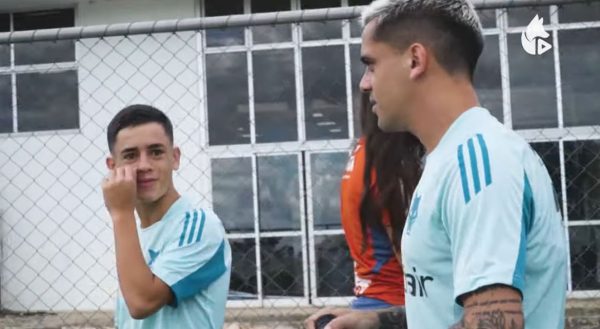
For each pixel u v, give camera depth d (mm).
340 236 11531
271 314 10578
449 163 1567
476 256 1462
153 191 2559
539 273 1540
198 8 12250
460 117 1626
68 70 12109
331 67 11805
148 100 11656
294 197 11758
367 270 2484
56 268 11906
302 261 11570
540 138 11172
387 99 1687
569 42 11148
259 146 11875
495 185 1484
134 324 2574
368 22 1721
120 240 2381
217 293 2580
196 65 11695
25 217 11992
